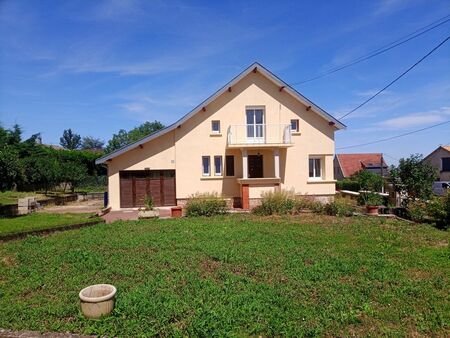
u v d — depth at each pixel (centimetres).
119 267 815
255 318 538
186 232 1248
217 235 1183
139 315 545
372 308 579
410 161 1788
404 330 512
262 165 2256
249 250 962
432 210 1451
